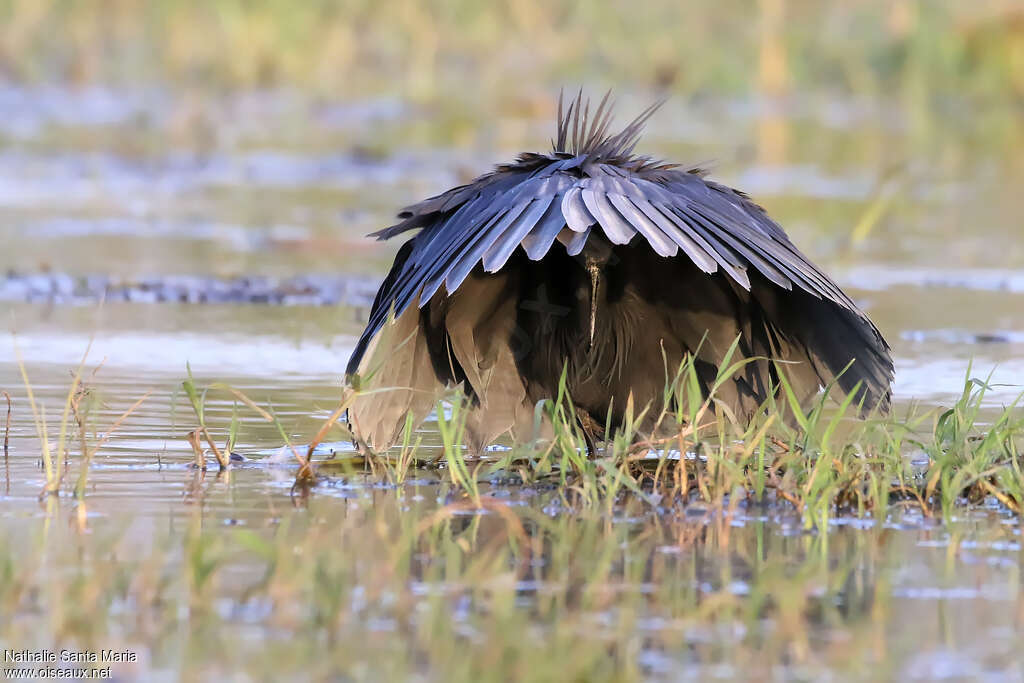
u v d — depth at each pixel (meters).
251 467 11.05
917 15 44.97
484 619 7.68
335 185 31.17
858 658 7.26
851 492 10.19
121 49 44.41
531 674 6.99
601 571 8.50
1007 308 18.84
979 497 10.37
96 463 11.06
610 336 11.98
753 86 45.25
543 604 7.95
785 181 31.42
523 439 11.99
